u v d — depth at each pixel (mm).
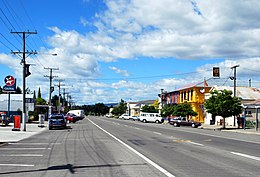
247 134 37344
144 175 10641
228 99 49688
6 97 63719
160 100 113312
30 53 38156
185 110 70375
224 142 24141
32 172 11211
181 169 11812
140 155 15766
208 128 53875
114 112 163375
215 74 53438
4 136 27953
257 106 46750
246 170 11703
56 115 41219
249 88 72750
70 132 34781
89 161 13797
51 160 14102
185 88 87250
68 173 11031
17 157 15070
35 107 71062
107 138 26578
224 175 10719
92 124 57281
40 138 26453
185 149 18625
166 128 47625
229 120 63875
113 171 11383
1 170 11609
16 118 35094
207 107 50812
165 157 15078
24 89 35938
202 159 14484
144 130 39812
